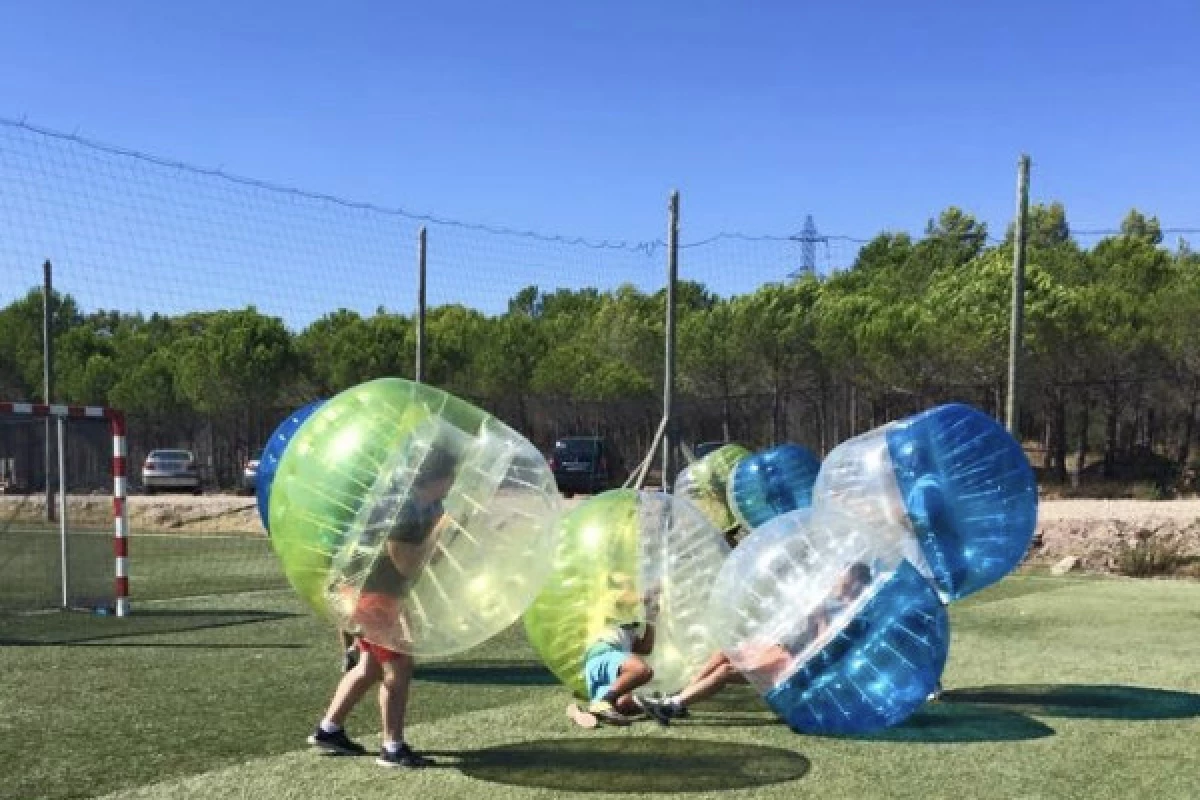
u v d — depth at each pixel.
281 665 7.52
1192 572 13.20
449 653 5.00
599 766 5.11
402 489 4.74
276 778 4.85
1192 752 5.42
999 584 12.33
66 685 6.85
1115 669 7.57
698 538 6.24
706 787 4.80
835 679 5.49
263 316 30.95
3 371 32.72
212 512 20.86
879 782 4.90
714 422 27.75
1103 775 5.02
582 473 26.00
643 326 34.97
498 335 31.97
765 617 5.57
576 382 31.00
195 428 30.61
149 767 5.01
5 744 5.42
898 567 5.60
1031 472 6.63
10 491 18.09
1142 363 26.34
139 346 36.41
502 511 4.90
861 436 6.78
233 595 11.47
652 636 6.05
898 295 36.56
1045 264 33.56
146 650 8.12
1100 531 14.65
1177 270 33.00
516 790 4.73
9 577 12.54
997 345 26.42
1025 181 13.10
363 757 5.21
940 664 5.52
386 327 31.78
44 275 19.14
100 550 15.22
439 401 5.06
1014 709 6.36
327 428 4.97
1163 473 26.09
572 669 6.12
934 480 6.32
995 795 4.72
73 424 17.59
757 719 6.06
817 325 29.42
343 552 4.75
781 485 8.84
